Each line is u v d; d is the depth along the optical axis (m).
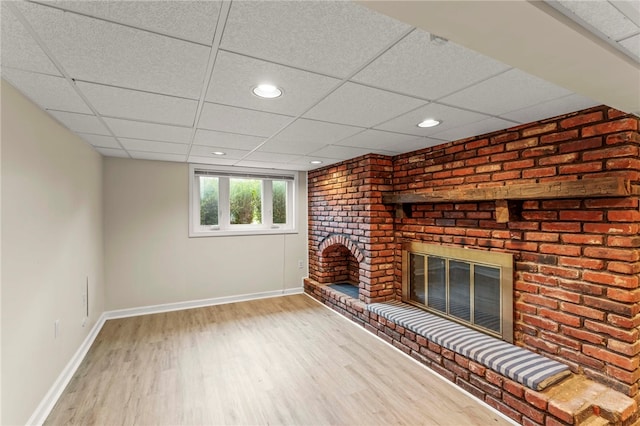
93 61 1.42
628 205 1.81
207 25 1.15
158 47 1.30
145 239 4.10
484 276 2.71
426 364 2.71
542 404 1.84
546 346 2.22
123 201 3.97
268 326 3.67
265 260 4.89
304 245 5.22
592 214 1.97
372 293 3.65
